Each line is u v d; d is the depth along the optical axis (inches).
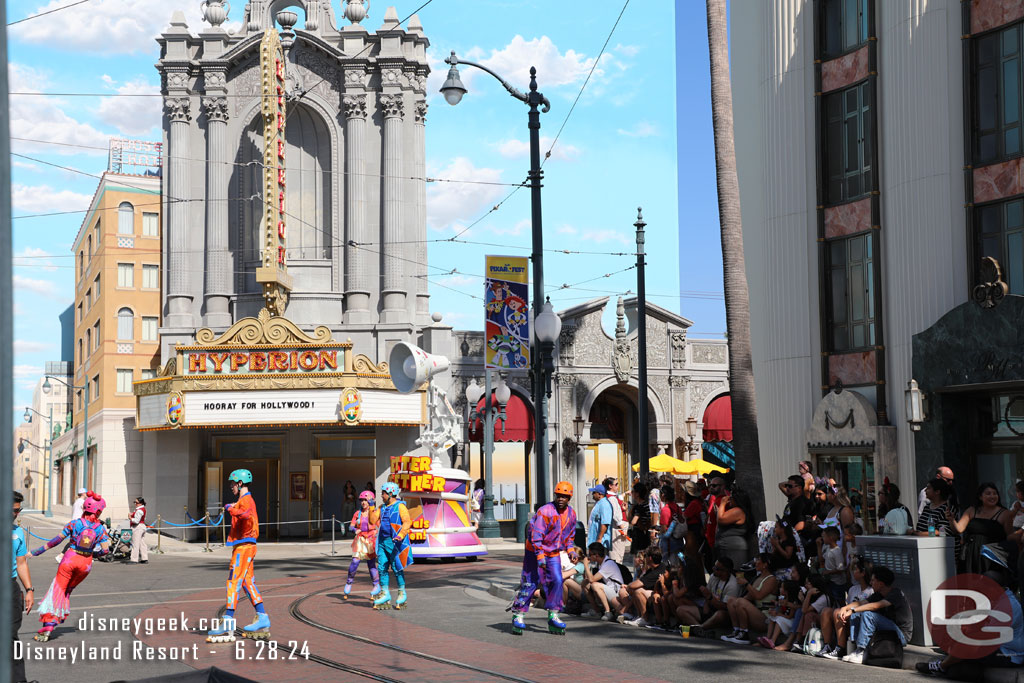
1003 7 695.1
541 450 740.0
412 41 1702.8
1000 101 699.4
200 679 262.2
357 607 674.8
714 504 660.7
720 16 738.8
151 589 816.3
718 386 1905.8
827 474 813.9
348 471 1625.2
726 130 729.6
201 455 1621.6
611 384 1800.0
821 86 835.4
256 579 890.7
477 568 1001.5
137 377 1861.5
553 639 527.5
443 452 1552.7
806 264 837.8
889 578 457.7
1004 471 689.0
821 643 472.7
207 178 1660.9
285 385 1471.5
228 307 1649.9
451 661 455.8
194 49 1696.6
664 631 556.4
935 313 721.0
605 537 690.8
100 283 1916.8
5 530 140.9
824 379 818.8
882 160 778.8
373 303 1649.9
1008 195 686.5
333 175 1674.5
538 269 764.0
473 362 1705.2
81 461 2133.4
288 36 1562.5
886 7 767.7
